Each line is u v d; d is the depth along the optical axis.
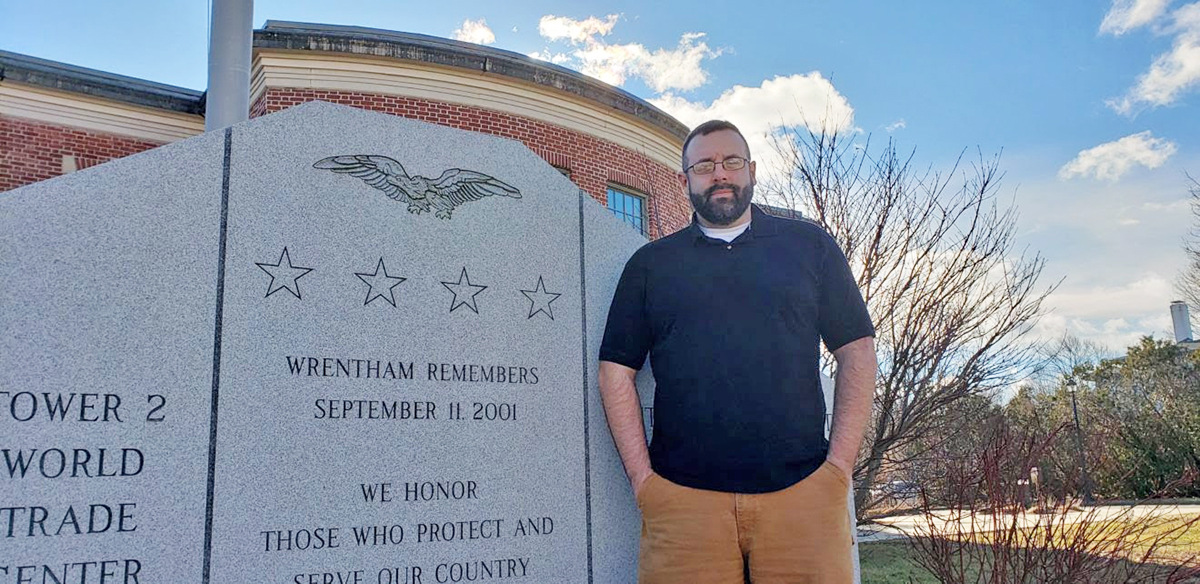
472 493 3.46
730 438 3.00
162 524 2.84
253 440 3.05
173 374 2.95
